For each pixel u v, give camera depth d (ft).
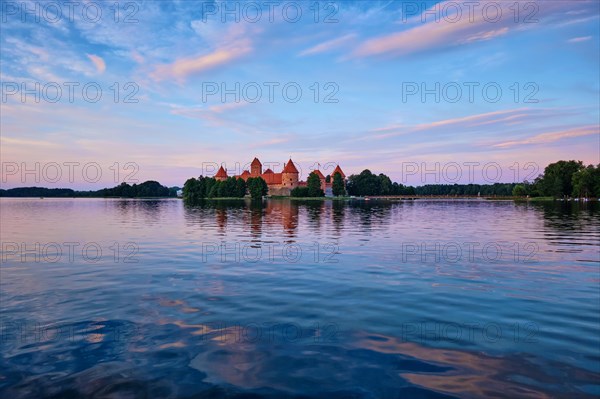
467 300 30.76
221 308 28.76
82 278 38.91
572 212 169.17
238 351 21.15
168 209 221.66
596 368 18.89
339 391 17.01
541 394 16.61
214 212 181.57
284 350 21.26
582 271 42.14
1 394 16.72
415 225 103.50
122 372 18.78
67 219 131.95
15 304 29.81
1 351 21.13
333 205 293.23
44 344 22.07
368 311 27.99
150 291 33.73
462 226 100.17
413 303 29.91
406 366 19.27
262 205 291.38
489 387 17.25
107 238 73.41
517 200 432.25
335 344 22.03
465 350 21.15
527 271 42.09
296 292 33.35
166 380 18.01
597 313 27.37
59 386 17.44
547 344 21.86
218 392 16.96
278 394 16.79
